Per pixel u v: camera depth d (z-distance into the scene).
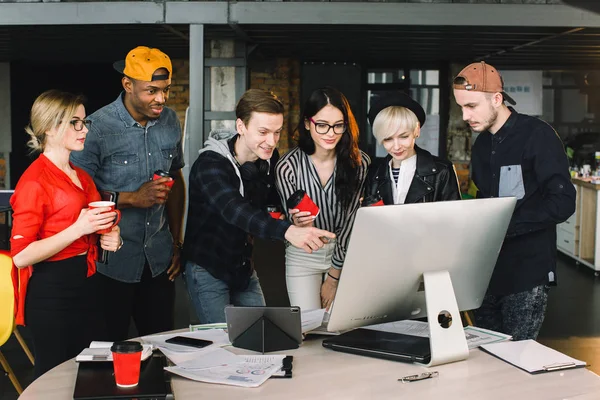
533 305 3.20
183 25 7.58
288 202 2.74
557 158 3.06
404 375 2.18
